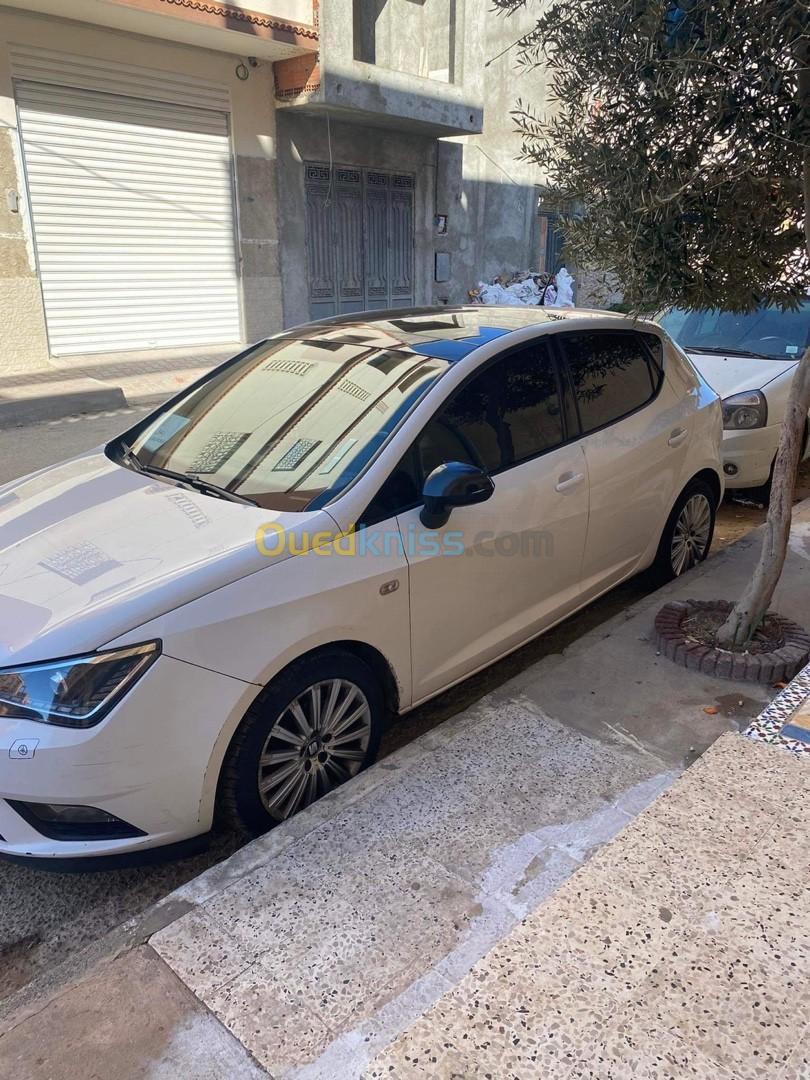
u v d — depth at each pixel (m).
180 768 2.52
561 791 2.88
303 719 2.83
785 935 1.98
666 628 3.91
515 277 18.70
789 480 3.54
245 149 12.35
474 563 3.32
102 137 10.88
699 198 3.08
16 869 2.92
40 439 8.20
